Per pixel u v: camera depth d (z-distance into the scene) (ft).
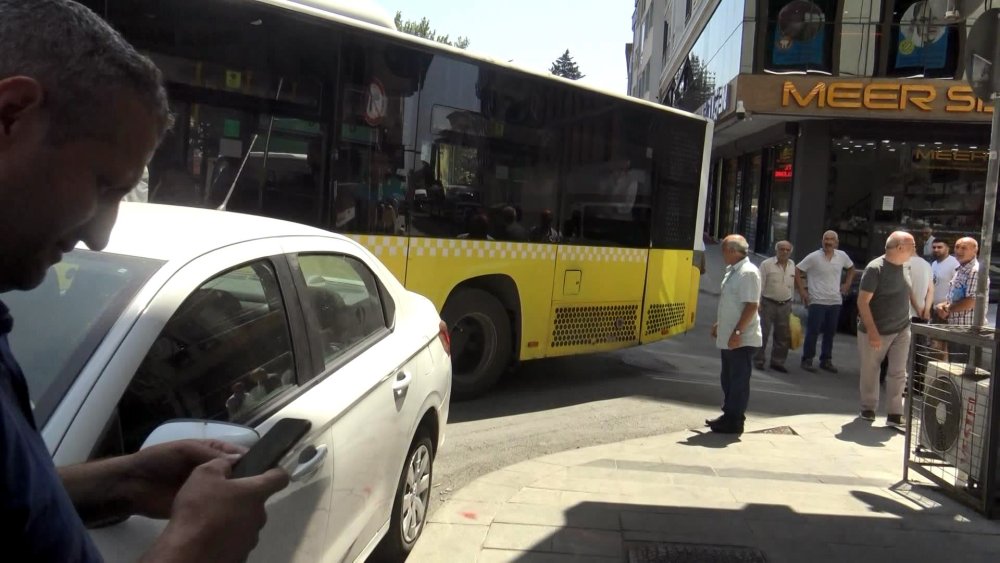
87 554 3.37
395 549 12.30
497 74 23.56
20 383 3.39
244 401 8.06
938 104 50.98
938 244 33.73
